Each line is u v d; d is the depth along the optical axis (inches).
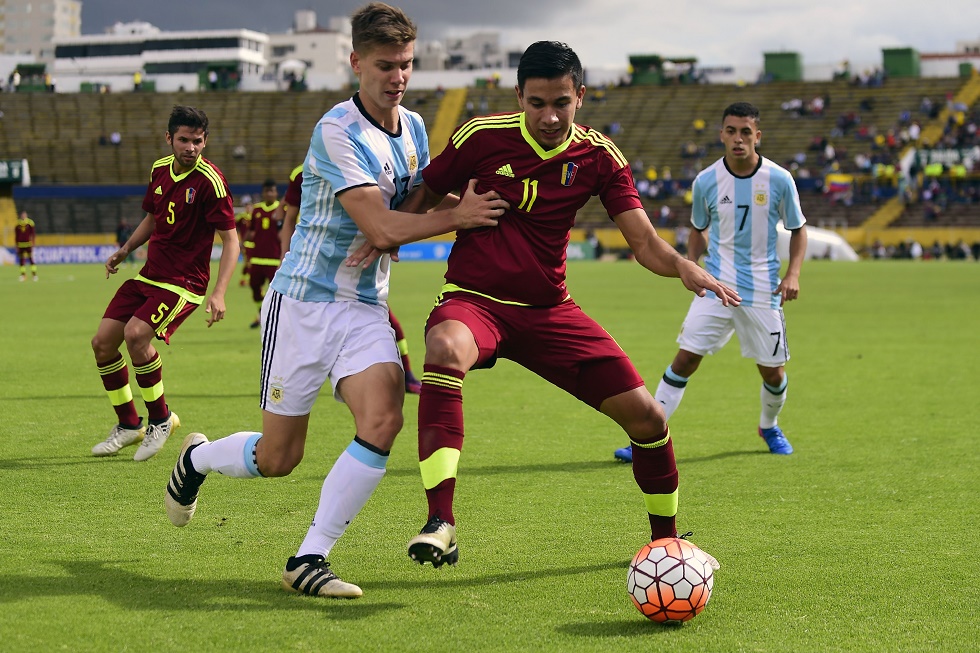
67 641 235.9
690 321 488.7
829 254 2977.4
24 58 4741.6
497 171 288.5
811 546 322.3
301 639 238.8
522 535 334.3
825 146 3440.0
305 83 4205.2
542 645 236.8
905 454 473.1
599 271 2427.4
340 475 275.1
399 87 286.2
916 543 326.0
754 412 596.7
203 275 468.8
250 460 299.4
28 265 3006.9
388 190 293.9
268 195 1051.9
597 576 290.7
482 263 288.4
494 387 687.1
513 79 4207.7
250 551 312.3
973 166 3196.4
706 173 492.1
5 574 286.4
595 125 3811.5
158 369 450.3
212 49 7037.4
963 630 248.4
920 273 2252.7
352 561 304.8
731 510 369.7
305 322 289.4
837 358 851.4
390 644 236.2
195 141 452.1
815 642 240.2
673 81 4013.3
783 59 3914.9
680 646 237.0
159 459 451.8
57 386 668.7
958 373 757.3
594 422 557.6
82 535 328.5
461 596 272.4
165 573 289.6
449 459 263.1
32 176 3668.8
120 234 3127.5
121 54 7076.8
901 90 3708.2
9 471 423.5
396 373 285.3
